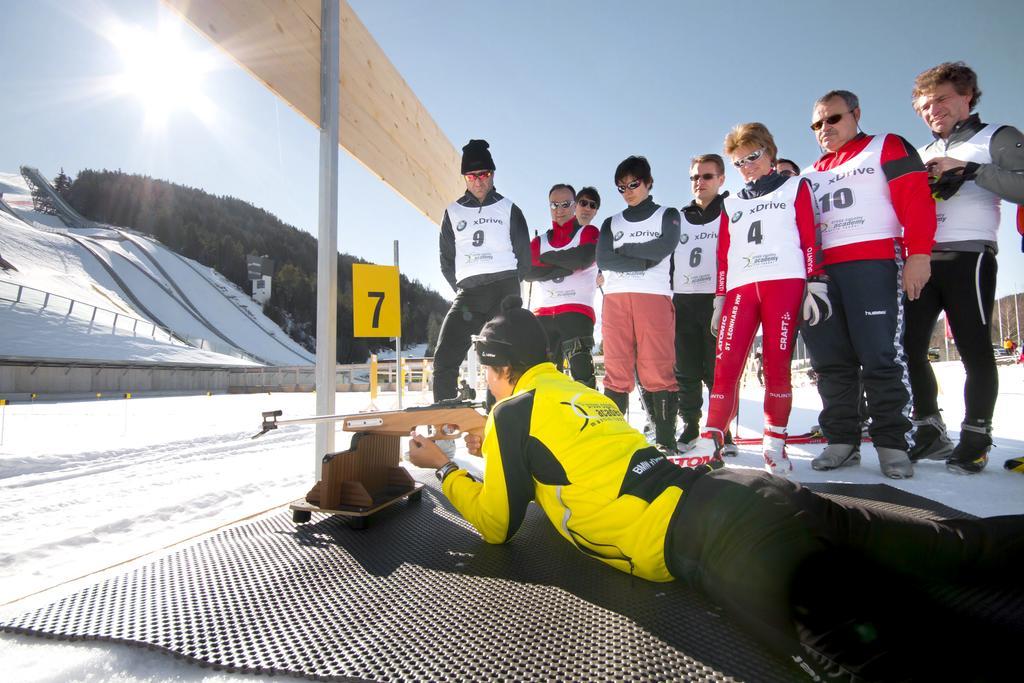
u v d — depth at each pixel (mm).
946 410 6215
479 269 3447
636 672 1069
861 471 2936
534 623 1300
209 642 1217
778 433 2854
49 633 1262
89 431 7586
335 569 1692
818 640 990
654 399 3533
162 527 2578
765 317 2859
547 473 1540
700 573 1257
